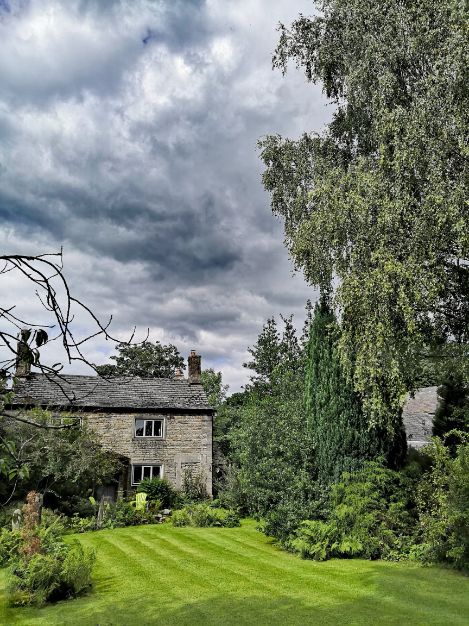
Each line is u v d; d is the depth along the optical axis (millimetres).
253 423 17188
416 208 11930
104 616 8836
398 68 13000
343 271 12648
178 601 9547
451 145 11133
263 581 10797
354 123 15172
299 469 14891
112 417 25281
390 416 12789
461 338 13453
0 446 3496
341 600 9383
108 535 16875
